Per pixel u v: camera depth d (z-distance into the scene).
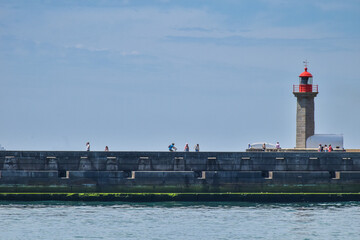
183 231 117.06
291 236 114.31
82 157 147.12
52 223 122.44
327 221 128.00
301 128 187.50
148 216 130.62
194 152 149.50
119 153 148.00
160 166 148.88
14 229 117.00
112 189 146.88
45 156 146.38
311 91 186.62
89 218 127.69
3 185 144.75
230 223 124.81
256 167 151.00
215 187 149.12
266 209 141.25
